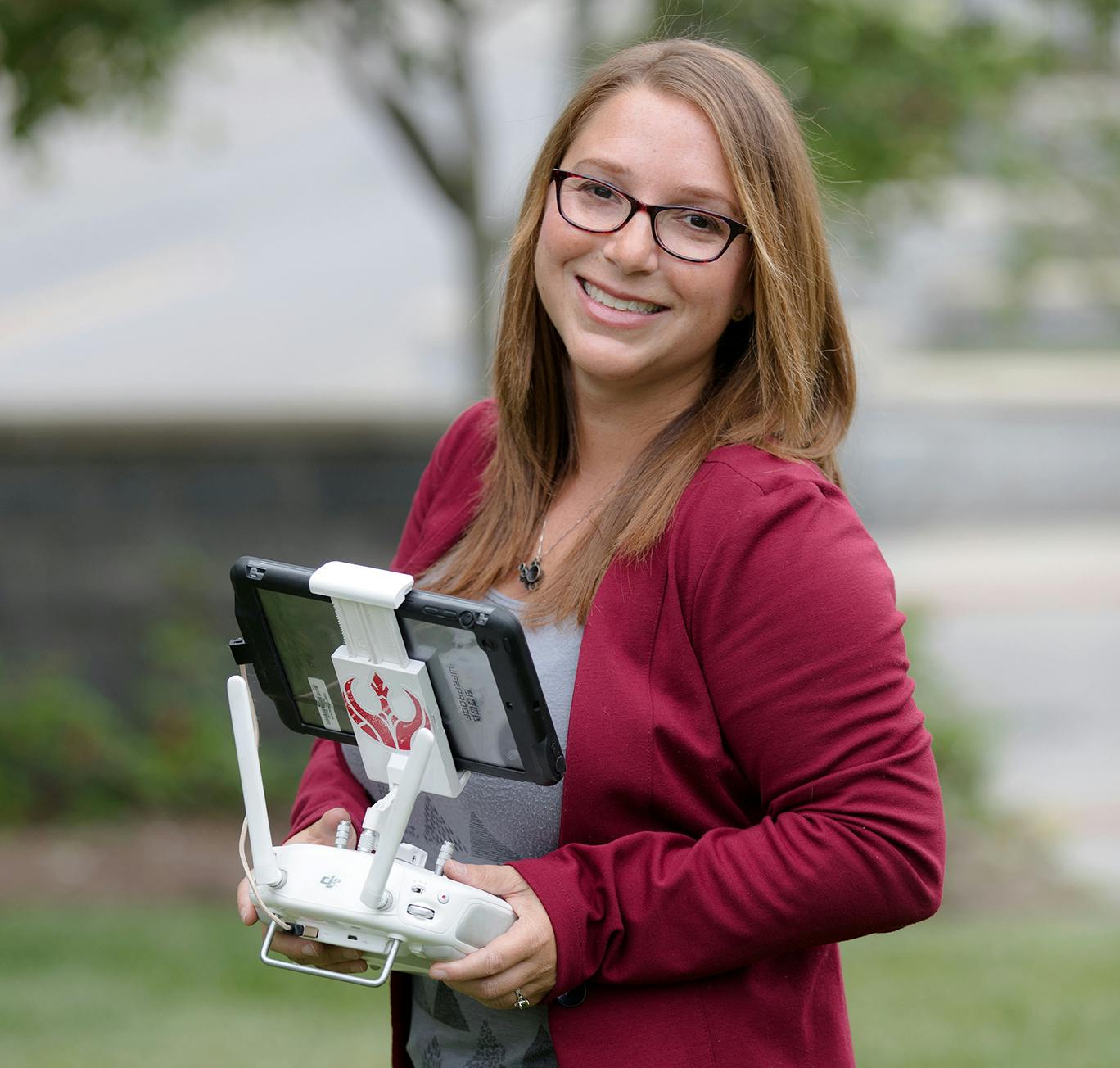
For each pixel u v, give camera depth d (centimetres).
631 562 249
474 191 1009
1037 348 3119
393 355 2414
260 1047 655
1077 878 1029
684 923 236
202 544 1195
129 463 1180
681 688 245
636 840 243
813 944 237
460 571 284
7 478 1163
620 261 252
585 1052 246
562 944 236
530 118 569
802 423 257
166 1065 624
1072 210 1031
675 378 269
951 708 1202
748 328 269
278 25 980
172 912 916
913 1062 634
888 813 229
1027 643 1627
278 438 1199
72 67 912
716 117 251
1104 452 2595
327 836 269
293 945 247
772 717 236
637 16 889
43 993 734
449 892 233
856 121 868
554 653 257
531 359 283
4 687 1149
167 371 2303
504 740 237
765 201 253
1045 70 955
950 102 899
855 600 235
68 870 1008
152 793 1132
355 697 244
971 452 2548
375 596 231
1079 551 2058
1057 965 780
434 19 984
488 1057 267
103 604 1180
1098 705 1421
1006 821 1131
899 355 3011
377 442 1213
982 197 1038
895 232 997
